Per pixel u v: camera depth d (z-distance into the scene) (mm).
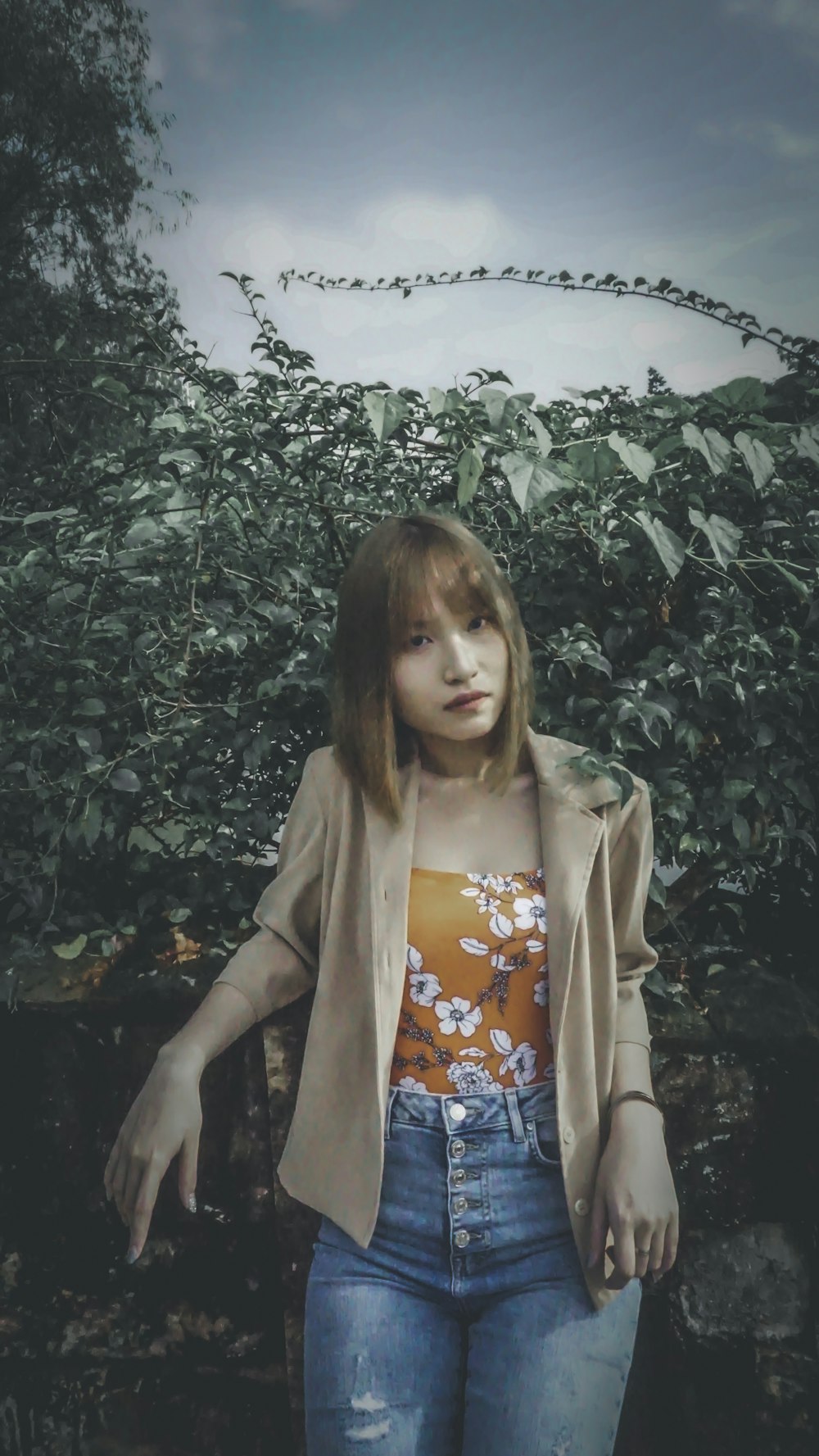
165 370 2068
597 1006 1252
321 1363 1167
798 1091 1623
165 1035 1713
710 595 1709
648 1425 1654
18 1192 1741
